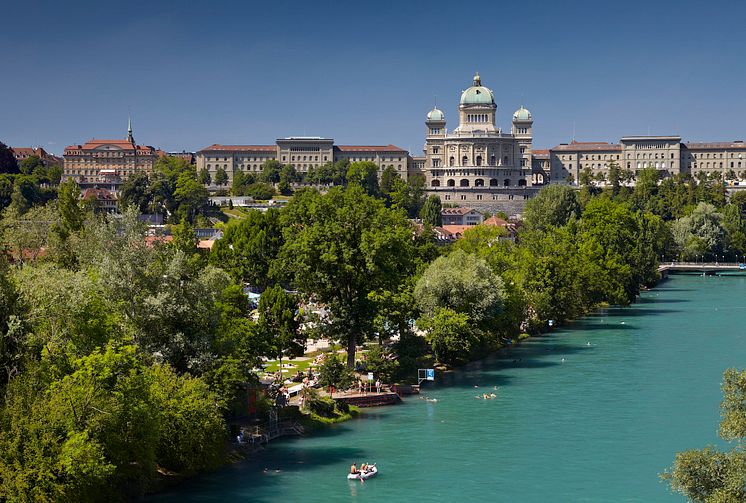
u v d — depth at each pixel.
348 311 154.88
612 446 121.25
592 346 196.12
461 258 190.12
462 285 175.62
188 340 113.88
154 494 102.31
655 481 107.94
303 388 140.62
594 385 156.50
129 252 114.19
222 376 114.62
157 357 109.75
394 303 159.62
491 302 175.88
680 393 149.12
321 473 110.88
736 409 80.69
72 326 100.38
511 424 132.38
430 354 179.12
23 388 89.19
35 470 83.06
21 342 94.00
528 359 181.75
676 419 133.50
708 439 123.38
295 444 123.12
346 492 104.44
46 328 99.56
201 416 106.56
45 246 195.38
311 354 179.62
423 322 170.88
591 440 123.94
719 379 159.00
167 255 121.94
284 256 168.50
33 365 92.06
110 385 95.44
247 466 113.12
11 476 82.56
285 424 128.12
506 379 162.88
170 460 107.12
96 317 104.69
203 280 125.94
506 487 106.38
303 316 173.88
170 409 103.94
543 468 112.69
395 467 113.25
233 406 125.56
